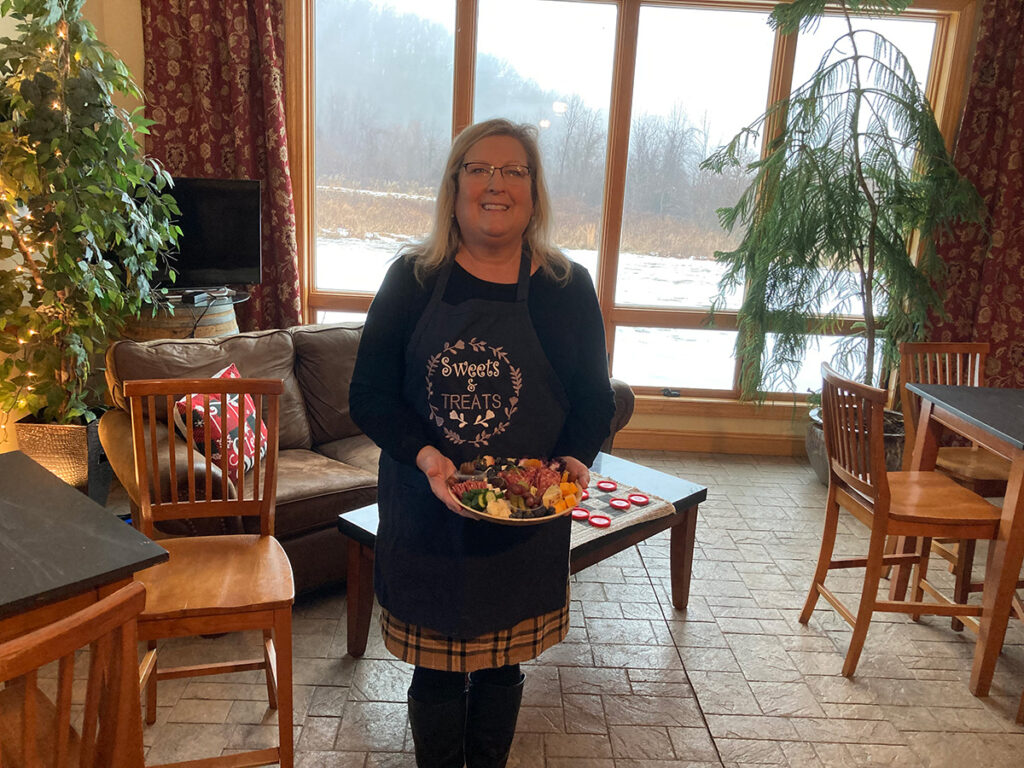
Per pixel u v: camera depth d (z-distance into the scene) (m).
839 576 2.96
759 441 4.44
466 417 1.41
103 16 3.68
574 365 1.49
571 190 4.21
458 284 1.42
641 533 2.31
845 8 3.41
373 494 2.68
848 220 3.36
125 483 2.38
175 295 3.46
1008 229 3.83
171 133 3.77
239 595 1.64
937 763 1.95
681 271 4.35
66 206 2.70
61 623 0.83
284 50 3.78
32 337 2.92
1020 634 2.58
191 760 1.75
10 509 1.39
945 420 2.54
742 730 2.04
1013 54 3.73
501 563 1.46
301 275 4.11
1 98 2.71
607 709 2.11
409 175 4.13
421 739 1.62
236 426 2.57
